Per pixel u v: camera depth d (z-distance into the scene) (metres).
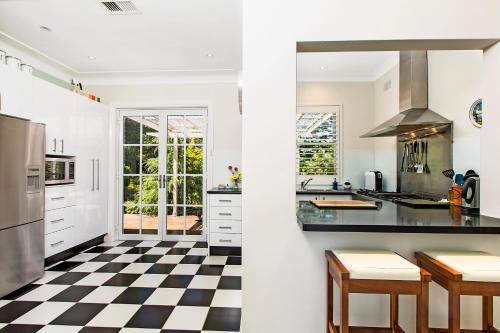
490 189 1.84
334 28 1.74
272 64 1.75
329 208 2.15
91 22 2.94
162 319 2.22
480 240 1.77
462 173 2.64
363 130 4.57
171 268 3.35
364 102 4.58
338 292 1.80
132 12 2.76
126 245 4.35
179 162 4.68
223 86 4.57
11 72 2.80
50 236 3.31
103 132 4.44
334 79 4.59
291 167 1.75
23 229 2.78
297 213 1.91
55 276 3.08
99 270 3.27
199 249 4.16
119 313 2.31
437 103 3.01
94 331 2.06
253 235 1.77
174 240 4.65
